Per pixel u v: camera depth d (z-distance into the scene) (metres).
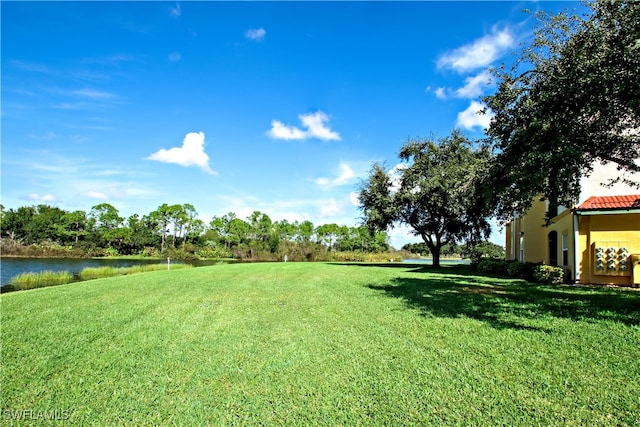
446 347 4.86
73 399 3.51
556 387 3.58
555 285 11.59
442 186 19.98
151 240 60.34
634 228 11.75
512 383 3.69
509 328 5.75
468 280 13.16
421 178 21.39
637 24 6.74
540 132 7.76
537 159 7.64
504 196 9.67
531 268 13.84
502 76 9.18
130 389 3.73
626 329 5.57
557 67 8.10
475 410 3.20
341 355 4.64
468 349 4.75
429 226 23.48
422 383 3.76
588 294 9.27
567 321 6.16
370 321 6.43
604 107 7.18
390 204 22.64
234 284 12.27
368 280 13.28
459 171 19.38
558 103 7.66
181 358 4.63
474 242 23.64
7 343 5.29
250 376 4.03
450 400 3.39
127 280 13.97
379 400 3.42
